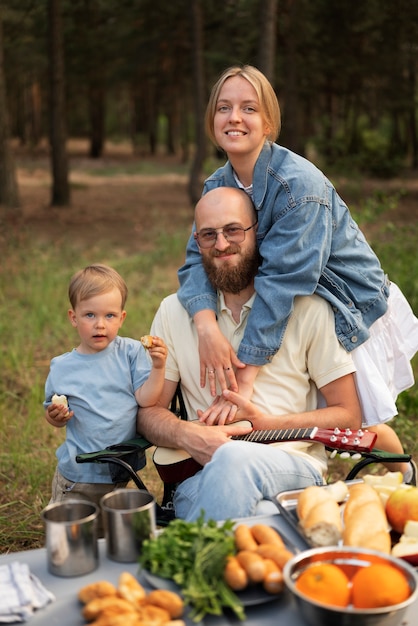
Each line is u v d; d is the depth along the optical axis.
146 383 3.15
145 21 19.58
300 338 3.11
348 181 19.47
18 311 7.62
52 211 15.90
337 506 2.34
